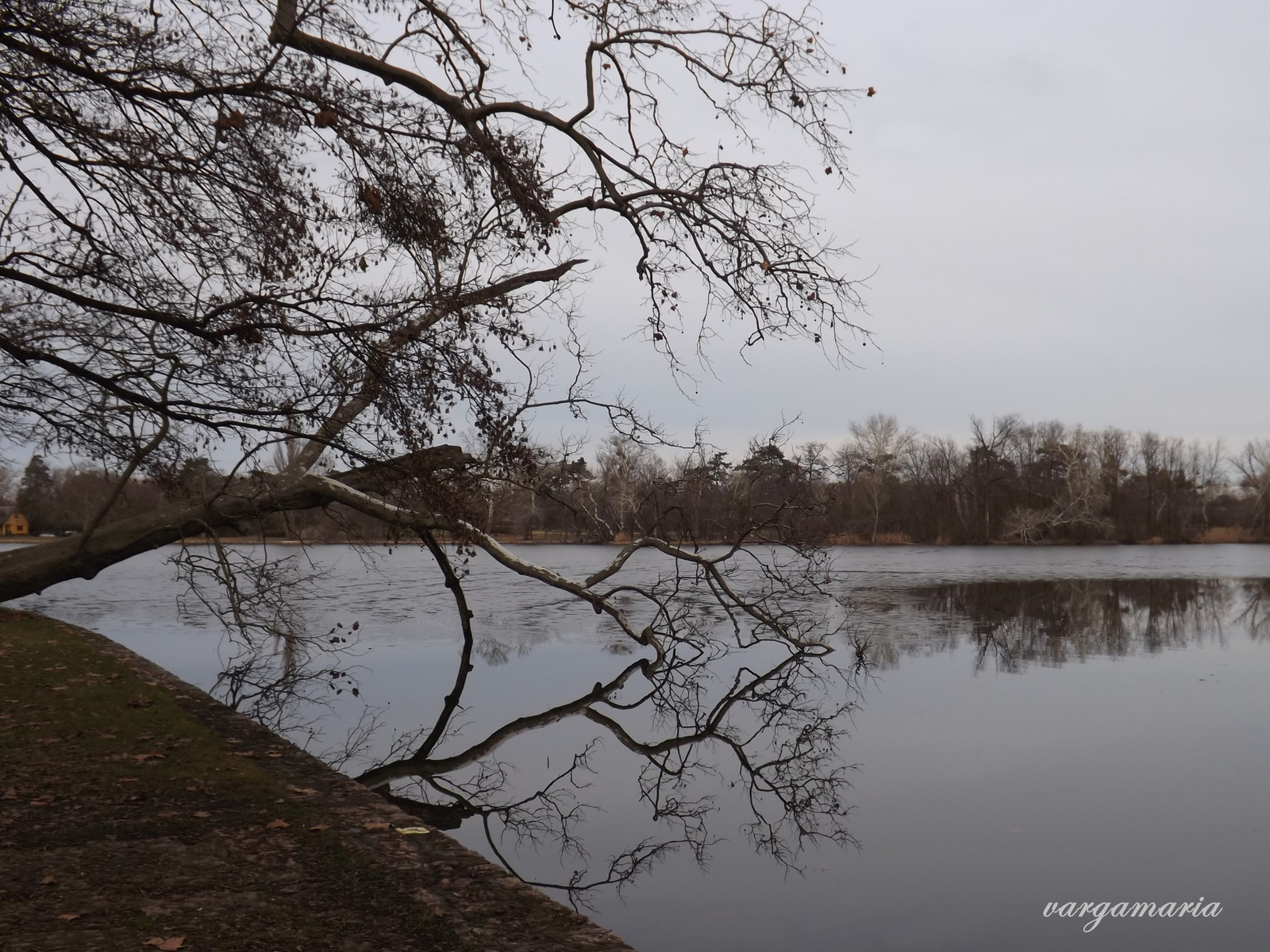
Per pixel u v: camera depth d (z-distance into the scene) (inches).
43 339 378.0
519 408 487.5
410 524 594.2
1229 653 682.2
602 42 399.5
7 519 2413.9
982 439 3090.6
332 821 228.8
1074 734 434.9
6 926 160.7
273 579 570.9
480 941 162.1
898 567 1716.3
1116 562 1959.9
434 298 356.8
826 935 234.8
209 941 157.9
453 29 342.6
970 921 241.1
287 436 369.7
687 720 488.7
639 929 237.9
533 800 350.3
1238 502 3708.2
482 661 655.8
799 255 429.1
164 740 311.9
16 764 273.1
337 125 314.3
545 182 386.0
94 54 286.5
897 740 430.0
